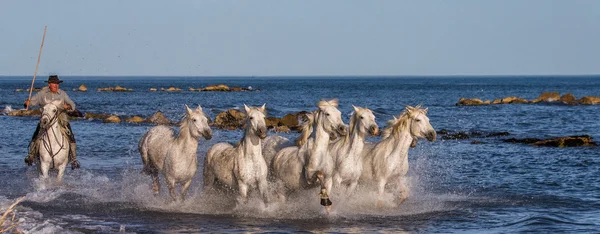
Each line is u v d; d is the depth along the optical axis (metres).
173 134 14.97
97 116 45.81
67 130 17.62
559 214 14.69
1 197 16.08
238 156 13.76
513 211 15.09
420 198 16.75
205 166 14.59
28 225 13.00
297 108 64.31
